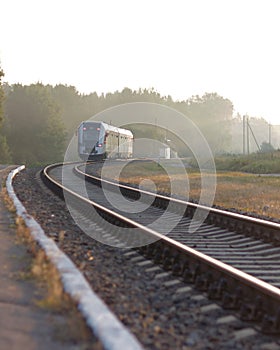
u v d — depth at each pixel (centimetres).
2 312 691
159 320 792
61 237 1340
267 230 1619
